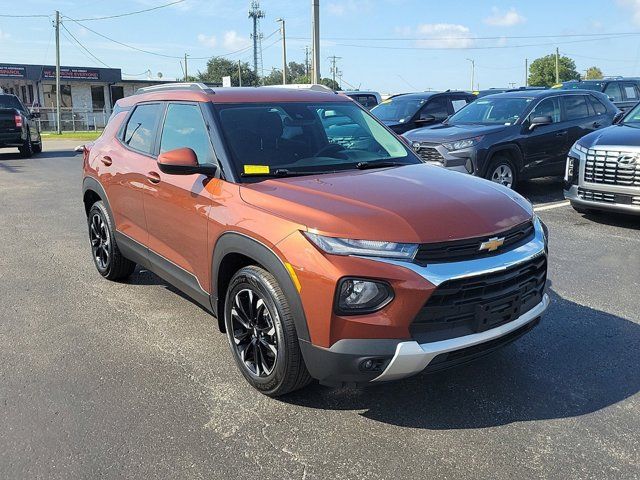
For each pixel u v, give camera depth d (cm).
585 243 698
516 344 430
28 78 4512
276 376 337
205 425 331
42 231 813
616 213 830
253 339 358
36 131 2055
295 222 318
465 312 309
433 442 313
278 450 308
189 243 412
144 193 469
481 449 306
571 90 1073
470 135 923
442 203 331
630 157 729
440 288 296
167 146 459
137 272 619
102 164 551
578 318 476
